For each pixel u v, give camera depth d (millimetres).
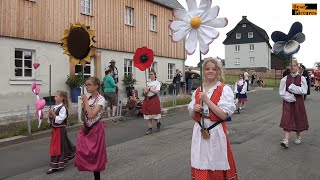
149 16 24062
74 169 7242
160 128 12141
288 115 8508
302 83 8453
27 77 15312
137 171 6852
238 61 77312
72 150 7395
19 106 14789
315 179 6105
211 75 4398
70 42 5977
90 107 5871
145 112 11125
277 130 11070
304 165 6984
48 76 16172
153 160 7680
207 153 4273
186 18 4543
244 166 6941
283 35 8633
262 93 30797
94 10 19000
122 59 21312
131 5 22125
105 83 14148
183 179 6277
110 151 8695
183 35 4555
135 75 22531
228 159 4352
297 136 8961
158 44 25141
